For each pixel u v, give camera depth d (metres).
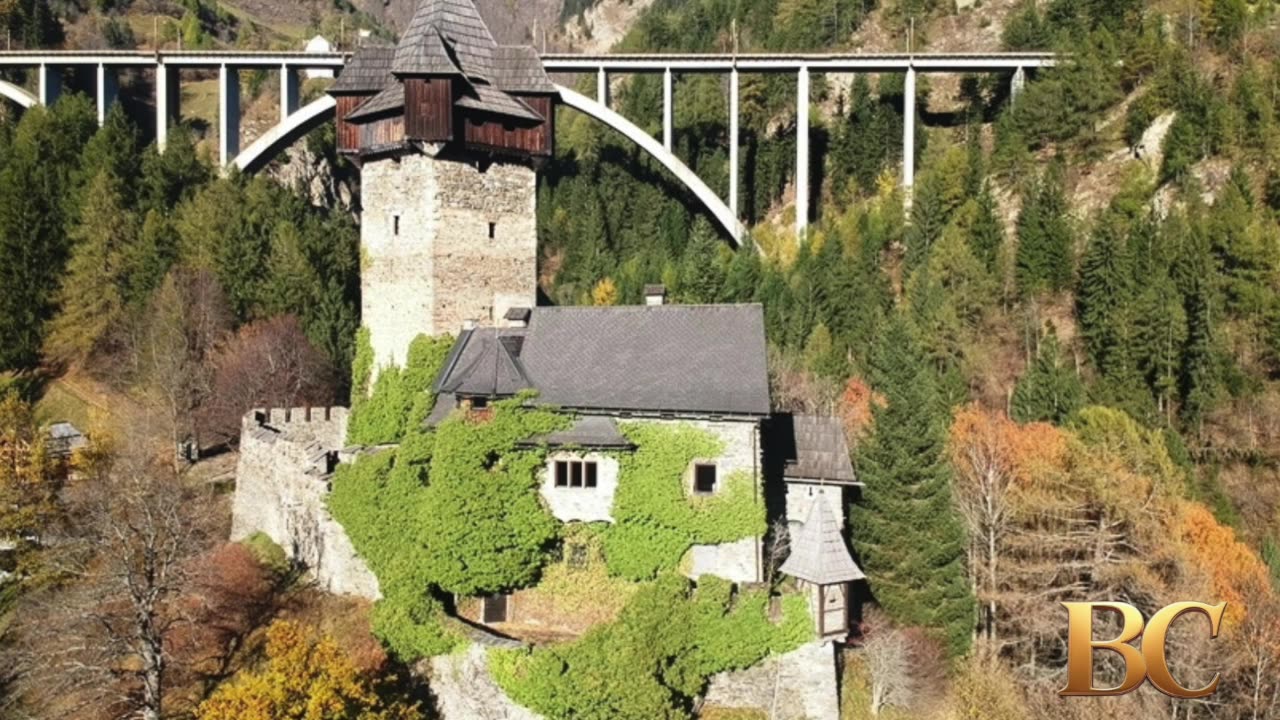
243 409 58.47
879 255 82.69
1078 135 92.62
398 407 43.53
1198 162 82.00
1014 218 86.12
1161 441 53.41
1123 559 44.25
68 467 50.22
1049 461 49.84
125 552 32.75
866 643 35.38
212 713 25.64
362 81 45.91
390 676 30.08
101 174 73.81
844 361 65.19
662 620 30.70
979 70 99.50
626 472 33.03
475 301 44.75
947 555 39.56
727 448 32.47
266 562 39.69
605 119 95.12
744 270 77.00
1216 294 64.88
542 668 29.55
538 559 33.47
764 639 30.94
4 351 67.75
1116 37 100.69
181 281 65.38
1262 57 92.81
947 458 45.06
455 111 43.22
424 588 32.62
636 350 35.09
